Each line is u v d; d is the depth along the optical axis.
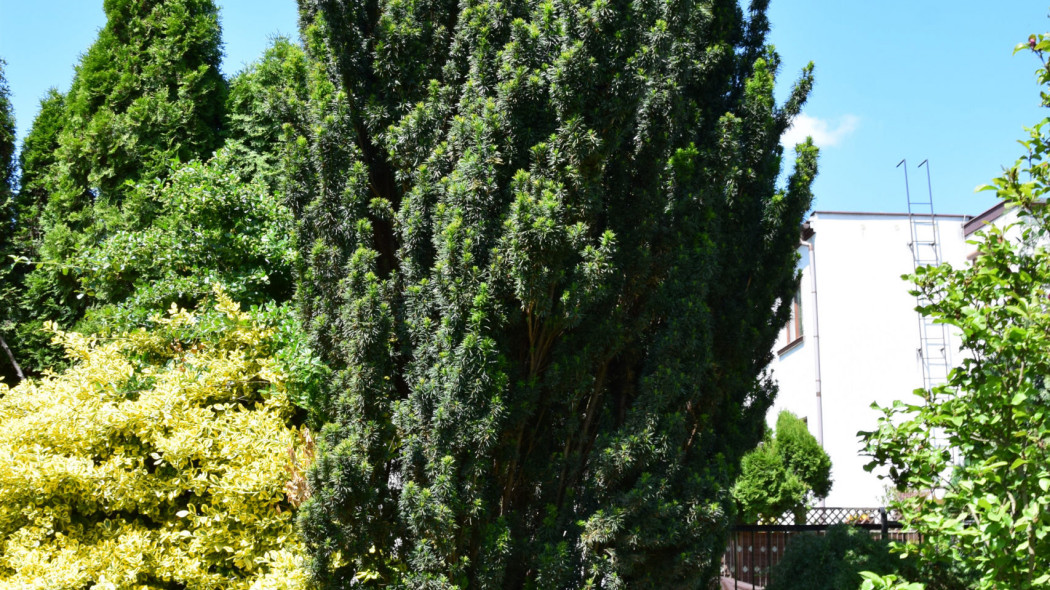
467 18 4.66
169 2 13.08
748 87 5.81
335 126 4.71
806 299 14.98
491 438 4.10
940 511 4.01
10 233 15.84
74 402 6.05
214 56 13.29
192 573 5.48
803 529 6.99
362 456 4.33
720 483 4.59
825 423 14.20
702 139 5.68
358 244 4.64
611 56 4.33
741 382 5.88
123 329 7.49
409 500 4.11
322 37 5.02
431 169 4.50
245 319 6.73
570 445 4.81
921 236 14.63
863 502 13.91
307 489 5.27
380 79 4.98
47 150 16.05
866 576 3.72
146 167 12.13
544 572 4.15
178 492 5.75
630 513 4.20
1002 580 3.51
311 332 4.79
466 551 4.21
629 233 4.70
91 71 12.78
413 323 4.34
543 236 4.05
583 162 4.29
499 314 4.20
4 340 14.19
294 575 5.02
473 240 4.22
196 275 7.77
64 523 5.81
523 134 4.41
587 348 4.51
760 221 6.03
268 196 8.38
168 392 6.07
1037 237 4.12
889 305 14.55
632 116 4.46
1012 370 3.73
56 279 12.82
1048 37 3.78
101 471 5.64
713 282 5.27
